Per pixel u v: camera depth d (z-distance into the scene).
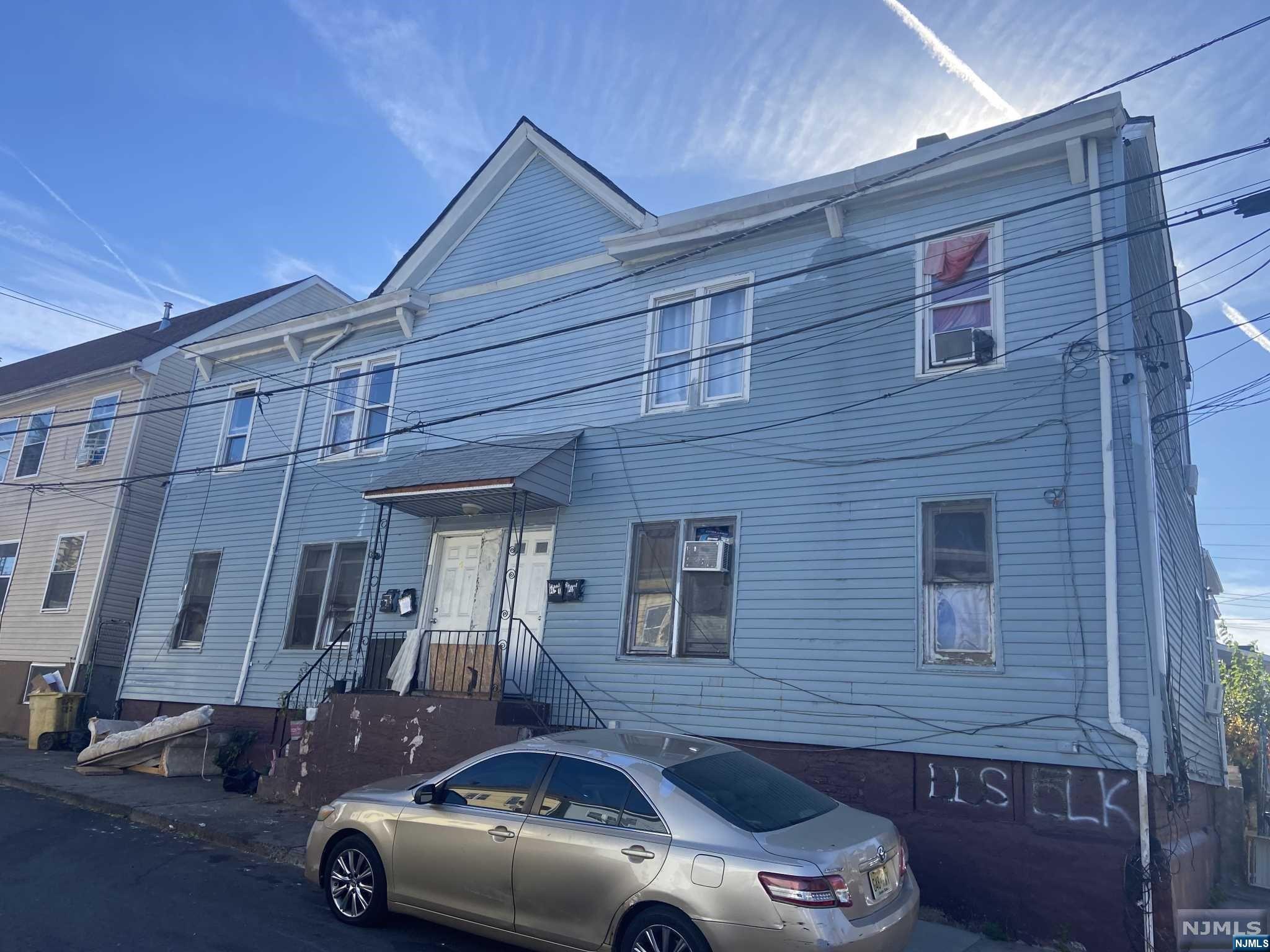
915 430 9.79
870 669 9.29
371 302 15.06
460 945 6.45
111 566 18.81
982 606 8.95
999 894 7.92
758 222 11.43
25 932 6.41
